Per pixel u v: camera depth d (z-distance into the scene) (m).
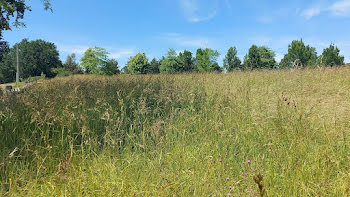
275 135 3.33
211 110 4.48
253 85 8.09
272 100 5.64
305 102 4.97
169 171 2.54
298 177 2.32
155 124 3.26
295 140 2.99
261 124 3.55
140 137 3.39
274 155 2.83
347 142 3.10
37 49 50.88
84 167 2.53
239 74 10.64
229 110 4.27
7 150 2.81
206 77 9.92
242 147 3.14
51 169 2.53
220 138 3.38
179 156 2.83
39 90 5.94
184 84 7.12
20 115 3.58
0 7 9.57
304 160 2.68
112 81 7.77
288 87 7.39
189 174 2.47
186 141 3.35
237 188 2.28
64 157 2.78
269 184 2.31
